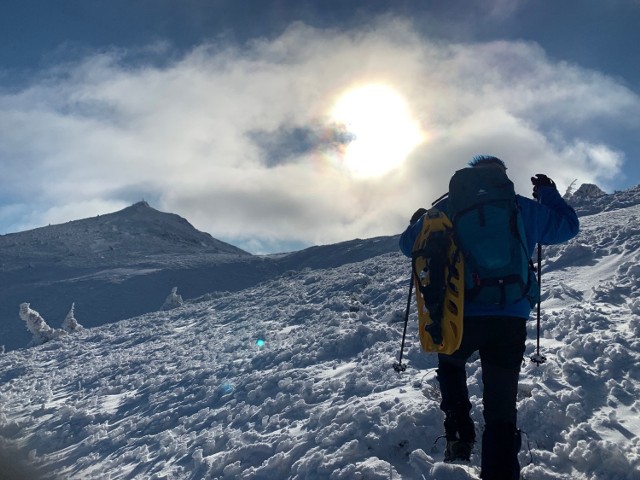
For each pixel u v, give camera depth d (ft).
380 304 37.14
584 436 13.03
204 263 266.77
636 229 32.12
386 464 13.50
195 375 29.60
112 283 227.40
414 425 14.70
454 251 11.09
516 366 11.12
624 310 20.86
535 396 14.80
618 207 56.54
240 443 18.15
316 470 14.23
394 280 43.14
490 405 11.07
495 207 11.10
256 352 31.63
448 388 11.95
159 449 20.42
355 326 30.68
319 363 25.67
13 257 313.53
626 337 17.61
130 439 22.40
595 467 11.96
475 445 13.75
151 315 65.31
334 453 14.74
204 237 485.56
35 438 25.38
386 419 15.71
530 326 21.85
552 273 29.84
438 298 11.01
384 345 25.12
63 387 35.55
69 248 342.44
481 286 10.85
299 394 21.02
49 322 192.75
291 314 41.39
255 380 25.20
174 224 487.20
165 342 44.37
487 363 11.21
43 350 54.03
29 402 32.68
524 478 12.14
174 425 22.99
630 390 14.67
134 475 18.83
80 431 25.27
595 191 73.82
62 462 22.15
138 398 28.37
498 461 10.59
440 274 11.08
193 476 17.07
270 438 17.80
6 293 230.07
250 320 44.09
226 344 36.50
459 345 10.75
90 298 212.64
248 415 20.79
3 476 20.54
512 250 10.93
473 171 11.55
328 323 34.19
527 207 11.64
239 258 281.13
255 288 70.33
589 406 14.38
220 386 25.81
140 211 499.92
